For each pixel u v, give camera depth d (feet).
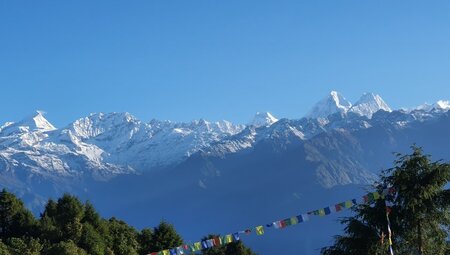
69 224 312.91
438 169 132.87
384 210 136.67
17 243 281.95
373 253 138.00
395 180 134.00
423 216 134.72
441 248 136.26
